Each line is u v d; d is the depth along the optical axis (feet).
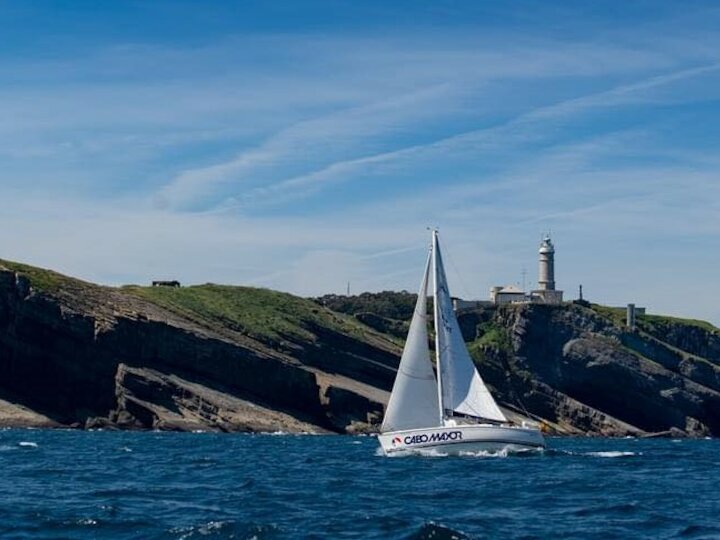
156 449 314.35
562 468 222.07
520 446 250.37
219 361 590.96
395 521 121.08
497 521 126.72
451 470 208.85
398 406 245.04
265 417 578.66
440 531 111.34
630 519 130.62
